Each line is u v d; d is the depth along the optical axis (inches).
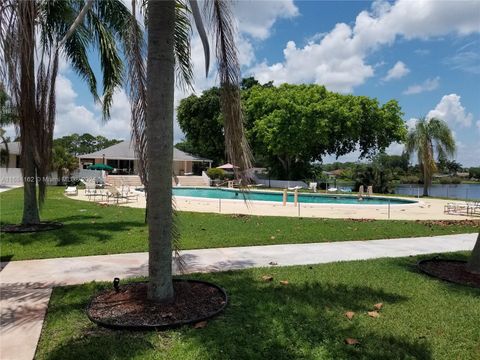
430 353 153.8
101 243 359.9
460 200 1070.4
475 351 156.9
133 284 230.4
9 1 135.9
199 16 181.0
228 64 207.8
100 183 1414.9
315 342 160.1
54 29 421.4
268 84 2020.2
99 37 436.1
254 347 155.2
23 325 176.9
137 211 643.5
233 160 212.1
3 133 1382.9
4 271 268.5
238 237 397.7
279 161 1800.0
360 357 148.9
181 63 266.5
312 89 1542.8
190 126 2037.4
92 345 156.6
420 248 366.0
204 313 187.3
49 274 262.1
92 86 491.5
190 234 414.6
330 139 1621.6
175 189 1407.5
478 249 271.0
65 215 567.2
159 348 155.3
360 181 1464.1
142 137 228.2
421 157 1278.3
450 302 211.5
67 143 3496.6
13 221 484.7
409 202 1002.7
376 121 1594.5
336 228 472.7
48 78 383.2
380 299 214.4
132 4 229.0
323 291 226.4
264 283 243.1
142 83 230.2
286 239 391.5
